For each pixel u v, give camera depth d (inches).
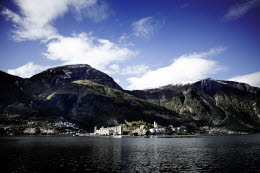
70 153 4660.4
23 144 7155.5
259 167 3127.5
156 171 2849.4
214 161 3663.9
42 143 7682.1
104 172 2773.1
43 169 2930.6
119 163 3420.3
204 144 7544.3
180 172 2800.2
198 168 3053.6
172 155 4439.0
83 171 2822.3
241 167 3132.4
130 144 7475.4
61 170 2871.6
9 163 3378.4
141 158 3978.8
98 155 4360.2
